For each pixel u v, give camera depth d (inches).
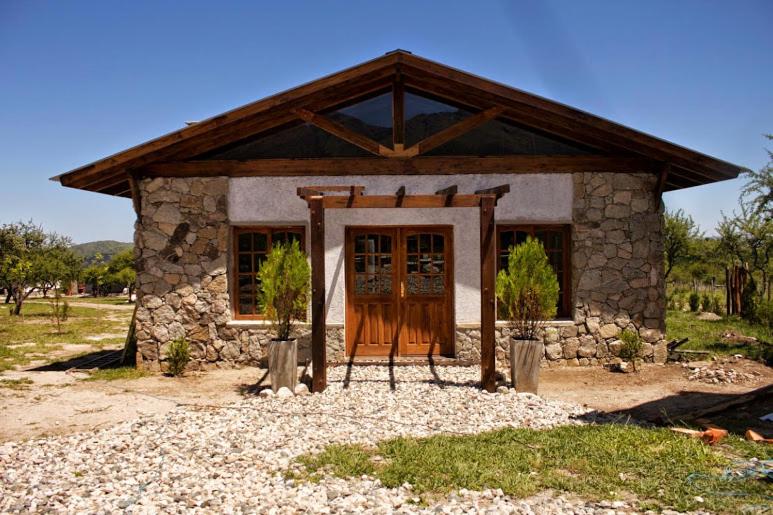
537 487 156.9
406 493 153.3
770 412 232.8
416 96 350.9
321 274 283.6
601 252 345.7
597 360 345.4
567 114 322.3
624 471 166.7
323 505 145.5
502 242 353.4
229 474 168.6
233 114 326.0
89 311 935.0
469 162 345.1
